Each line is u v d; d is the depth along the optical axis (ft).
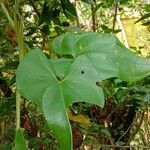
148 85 4.39
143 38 9.32
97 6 4.82
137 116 6.01
